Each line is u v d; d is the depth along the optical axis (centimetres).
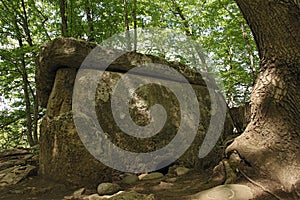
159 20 1066
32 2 990
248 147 340
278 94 336
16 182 399
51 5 1051
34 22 1048
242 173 327
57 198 342
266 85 347
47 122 425
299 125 324
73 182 381
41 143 435
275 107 337
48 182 394
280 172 298
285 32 325
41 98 498
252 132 351
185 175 419
